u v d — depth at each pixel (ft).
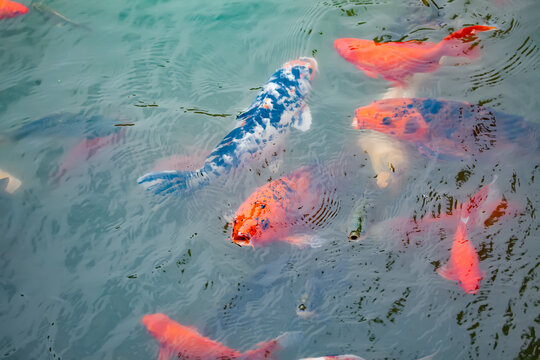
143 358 8.90
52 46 11.21
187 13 11.50
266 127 9.99
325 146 9.93
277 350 8.81
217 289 9.17
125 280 9.29
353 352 8.80
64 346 9.00
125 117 10.43
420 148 9.77
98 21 11.48
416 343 8.80
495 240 9.15
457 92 10.16
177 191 9.73
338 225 9.39
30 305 9.20
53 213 9.69
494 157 9.59
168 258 9.38
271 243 9.36
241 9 11.46
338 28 10.99
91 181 9.90
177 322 9.02
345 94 10.34
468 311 8.89
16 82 10.84
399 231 9.30
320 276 9.12
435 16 10.91
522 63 10.34
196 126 10.30
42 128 10.30
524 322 8.80
